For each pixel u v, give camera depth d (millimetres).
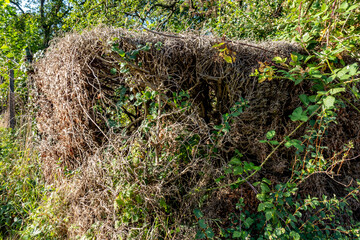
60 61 2336
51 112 2807
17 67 3789
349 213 2043
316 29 2092
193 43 2025
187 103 2092
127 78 2145
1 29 5406
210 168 1953
